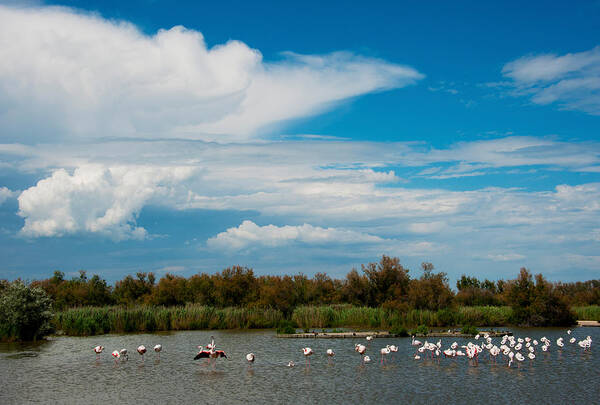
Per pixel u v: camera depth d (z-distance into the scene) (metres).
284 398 25.62
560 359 37.41
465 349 42.75
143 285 85.19
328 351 37.09
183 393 26.92
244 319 67.56
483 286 108.44
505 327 65.06
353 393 26.55
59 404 24.92
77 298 79.44
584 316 76.62
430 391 26.88
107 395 26.64
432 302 66.00
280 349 44.06
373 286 75.19
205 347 45.50
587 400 24.83
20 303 51.00
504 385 28.23
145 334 59.41
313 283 86.19
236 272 78.62
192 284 80.06
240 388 27.98
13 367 35.53
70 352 43.31
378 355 39.97
